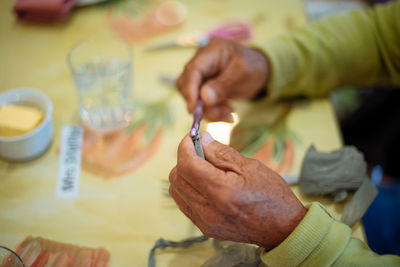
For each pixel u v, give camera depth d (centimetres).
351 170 58
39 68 72
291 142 65
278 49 67
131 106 68
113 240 56
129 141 65
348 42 69
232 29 76
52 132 63
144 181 61
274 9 81
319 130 67
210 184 49
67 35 76
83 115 67
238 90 66
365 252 51
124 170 62
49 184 60
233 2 82
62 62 73
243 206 49
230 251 54
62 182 60
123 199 59
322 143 65
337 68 69
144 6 81
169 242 55
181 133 66
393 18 69
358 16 71
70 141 64
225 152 52
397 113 94
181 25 78
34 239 56
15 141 59
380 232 72
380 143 95
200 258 55
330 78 69
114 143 64
